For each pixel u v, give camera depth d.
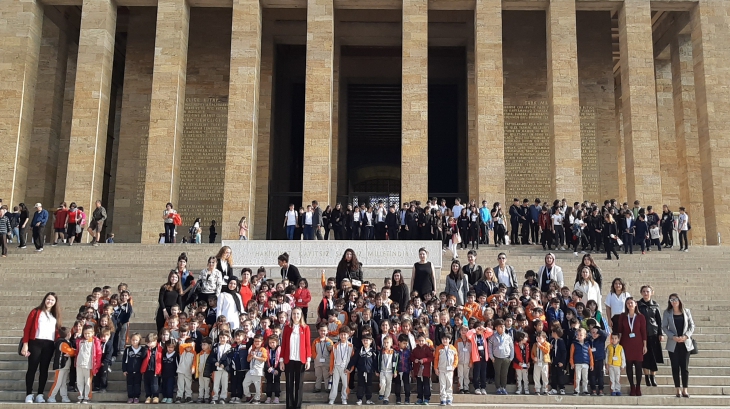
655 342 14.66
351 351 13.83
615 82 41.94
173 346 14.00
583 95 36.56
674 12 35.88
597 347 14.38
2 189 30.75
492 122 31.39
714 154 31.38
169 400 13.88
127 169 36.06
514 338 14.55
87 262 23.44
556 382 14.38
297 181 41.59
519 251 24.77
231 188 30.94
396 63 40.75
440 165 41.62
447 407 13.41
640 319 14.41
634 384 14.45
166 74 31.80
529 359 14.58
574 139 31.25
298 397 13.12
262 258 22.09
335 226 26.67
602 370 14.41
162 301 15.11
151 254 24.08
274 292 15.52
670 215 26.12
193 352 14.00
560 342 14.38
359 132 45.75
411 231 25.78
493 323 14.50
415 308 15.33
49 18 35.44
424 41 32.16
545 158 36.06
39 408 13.48
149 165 31.11
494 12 32.25
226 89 36.78
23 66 31.81
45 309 14.21
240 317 14.34
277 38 37.94
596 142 36.12
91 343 14.05
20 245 24.92
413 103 31.66
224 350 13.80
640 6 32.34
